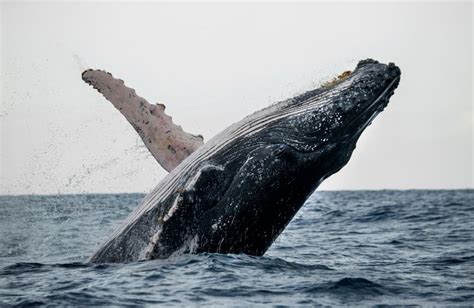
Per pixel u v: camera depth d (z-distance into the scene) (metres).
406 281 57.94
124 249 60.25
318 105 57.28
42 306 47.94
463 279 59.62
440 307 49.81
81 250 79.75
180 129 63.25
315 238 99.06
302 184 57.91
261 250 60.12
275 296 50.59
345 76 58.47
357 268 66.19
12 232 98.00
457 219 135.62
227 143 58.28
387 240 95.81
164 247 57.56
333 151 57.25
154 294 50.28
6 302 49.03
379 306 49.56
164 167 61.97
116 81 63.62
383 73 57.28
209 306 47.81
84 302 48.62
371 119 57.91
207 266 55.78
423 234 104.94
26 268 60.28
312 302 49.62
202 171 56.28
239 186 56.97
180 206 56.25
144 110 63.09
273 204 57.84
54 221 116.81
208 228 57.19
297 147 56.81
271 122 58.03
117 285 52.41
